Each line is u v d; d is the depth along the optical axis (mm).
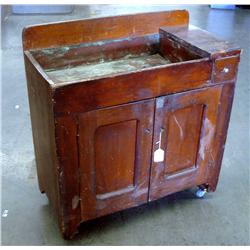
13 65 3447
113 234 1708
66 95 1286
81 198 1551
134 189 1653
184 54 1688
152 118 1500
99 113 1381
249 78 3230
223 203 1900
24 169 2129
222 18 4871
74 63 1749
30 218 1791
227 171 2131
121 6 5363
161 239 1685
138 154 1563
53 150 1429
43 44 1633
